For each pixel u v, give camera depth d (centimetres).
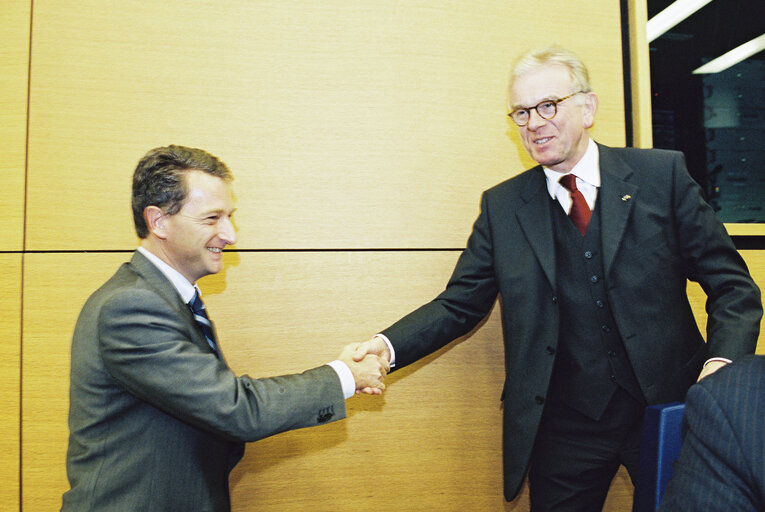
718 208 196
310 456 171
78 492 95
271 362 169
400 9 179
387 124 177
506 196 149
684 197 131
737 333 113
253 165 171
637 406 132
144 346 95
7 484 159
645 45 187
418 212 177
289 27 174
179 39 170
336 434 172
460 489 175
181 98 169
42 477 160
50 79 166
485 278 151
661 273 129
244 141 171
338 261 173
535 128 130
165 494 96
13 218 163
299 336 171
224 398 98
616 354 131
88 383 99
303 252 172
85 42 167
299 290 171
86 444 97
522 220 141
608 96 186
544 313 135
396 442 174
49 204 164
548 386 132
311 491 170
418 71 179
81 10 168
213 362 101
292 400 105
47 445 161
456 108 180
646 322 127
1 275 162
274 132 172
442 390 176
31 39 166
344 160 174
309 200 173
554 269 133
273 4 174
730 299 121
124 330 96
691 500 63
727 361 110
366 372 128
